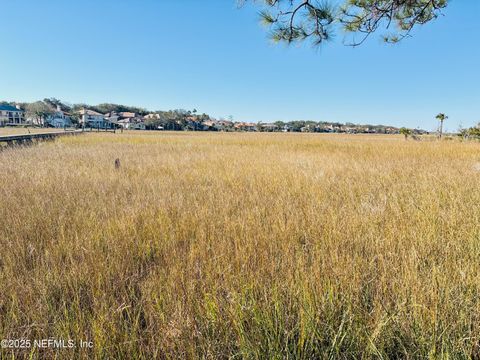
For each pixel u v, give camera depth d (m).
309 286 1.72
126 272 2.02
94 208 3.56
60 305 1.66
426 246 2.32
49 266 2.09
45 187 4.66
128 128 96.88
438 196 4.04
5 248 2.36
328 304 1.54
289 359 1.28
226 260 2.13
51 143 16.59
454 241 2.37
